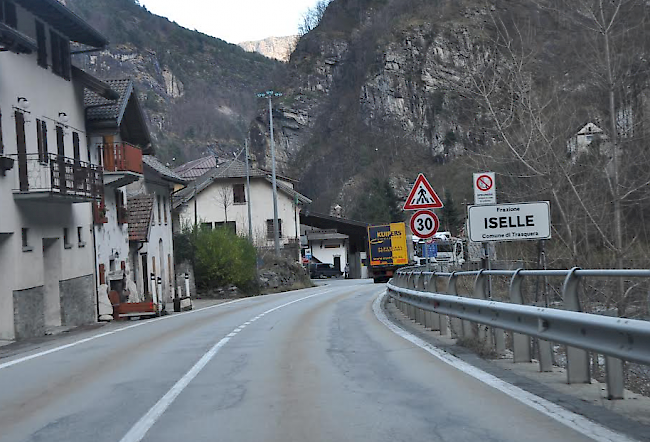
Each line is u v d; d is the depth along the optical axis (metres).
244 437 6.51
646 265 16.11
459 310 11.73
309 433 6.57
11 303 20.73
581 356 8.20
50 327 24.08
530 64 17.62
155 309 27.09
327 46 127.81
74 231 26.48
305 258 76.25
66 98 26.20
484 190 14.34
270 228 72.00
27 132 22.41
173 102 150.50
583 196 17.06
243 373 10.44
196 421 7.28
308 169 110.69
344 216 94.06
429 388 8.59
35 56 23.48
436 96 58.28
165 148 129.00
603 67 15.98
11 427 7.42
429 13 66.44
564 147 17.22
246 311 27.17
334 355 12.11
